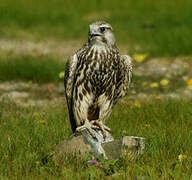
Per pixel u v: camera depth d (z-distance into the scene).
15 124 11.77
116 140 9.73
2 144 9.98
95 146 9.60
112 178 8.26
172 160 9.28
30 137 10.48
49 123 11.74
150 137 10.62
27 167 8.84
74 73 10.04
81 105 10.20
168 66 23.23
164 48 26.47
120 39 30.83
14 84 19.72
